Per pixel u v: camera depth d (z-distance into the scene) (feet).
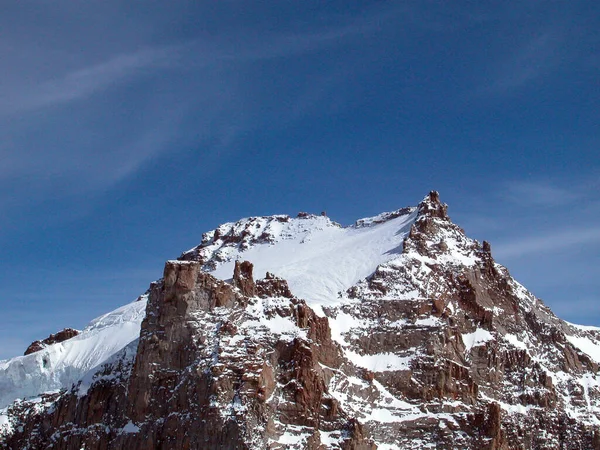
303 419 627.05
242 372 628.69
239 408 607.37
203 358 648.79
